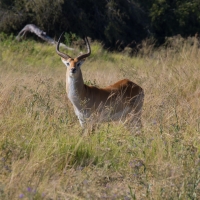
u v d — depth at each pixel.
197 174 15.39
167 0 76.25
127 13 72.94
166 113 21.91
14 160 16.03
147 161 17.11
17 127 19.05
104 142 18.56
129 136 19.39
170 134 19.47
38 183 14.35
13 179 14.40
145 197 14.42
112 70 41.91
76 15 68.88
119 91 23.16
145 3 77.50
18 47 53.75
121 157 17.52
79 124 21.98
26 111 20.98
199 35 75.88
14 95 23.00
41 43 62.31
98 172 16.14
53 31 69.31
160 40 74.94
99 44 60.84
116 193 14.62
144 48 53.09
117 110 22.88
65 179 15.41
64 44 59.03
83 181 15.08
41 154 16.75
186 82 28.23
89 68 45.91
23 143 17.61
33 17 68.06
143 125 21.67
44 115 20.70
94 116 21.91
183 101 24.80
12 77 30.92
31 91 23.36
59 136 18.30
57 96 23.67
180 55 36.28
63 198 14.09
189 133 20.14
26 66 43.19
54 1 66.56
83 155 17.52
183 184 14.55
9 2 69.31
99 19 71.12
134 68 34.41
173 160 16.91
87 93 21.83
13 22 67.88
